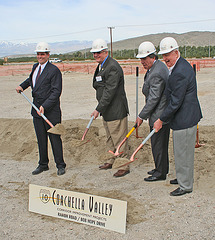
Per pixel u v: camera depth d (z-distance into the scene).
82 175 4.48
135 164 4.89
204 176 4.13
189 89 3.29
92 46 4.03
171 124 3.48
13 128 6.45
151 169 4.62
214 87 12.70
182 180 3.56
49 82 4.30
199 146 4.70
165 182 4.04
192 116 3.33
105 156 3.75
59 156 4.52
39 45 4.18
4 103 11.10
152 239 2.77
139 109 8.88
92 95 12.80
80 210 3.11
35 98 4.44
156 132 3.86
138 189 3.86
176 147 3.47
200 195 3.57
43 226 3.08
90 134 5.94
